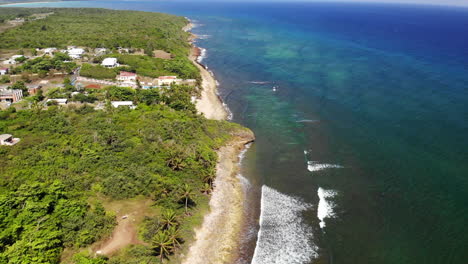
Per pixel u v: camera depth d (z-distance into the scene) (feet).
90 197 217.15
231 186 254.68
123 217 201.77
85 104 355.77
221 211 226.38
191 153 268.82
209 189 238.48
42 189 201.46
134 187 224.12
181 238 195.00
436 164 269.64
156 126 306.55
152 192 223.92
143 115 330.75
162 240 174.91
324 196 241.76
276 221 219.41
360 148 302.04
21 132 286.87
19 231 175.83
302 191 248.73
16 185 212.43
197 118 344.08
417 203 228.63
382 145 303.07
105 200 216.33
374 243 198.90
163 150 269.64
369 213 222.69
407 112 367.04
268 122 367.45
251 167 283.38
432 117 351.05
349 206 230.27
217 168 275.59
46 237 168.76
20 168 230.07
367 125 343.26
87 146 263.90
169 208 213.46
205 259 187.52
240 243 201.77
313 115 377.91
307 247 198.18
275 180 263.70
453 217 214.48
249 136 327.06
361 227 211.41
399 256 189.26
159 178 234.38
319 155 296.30
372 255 191.01
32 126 296.71
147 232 188.44
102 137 276.21
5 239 168.76
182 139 291.99
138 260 169.58
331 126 348.79
